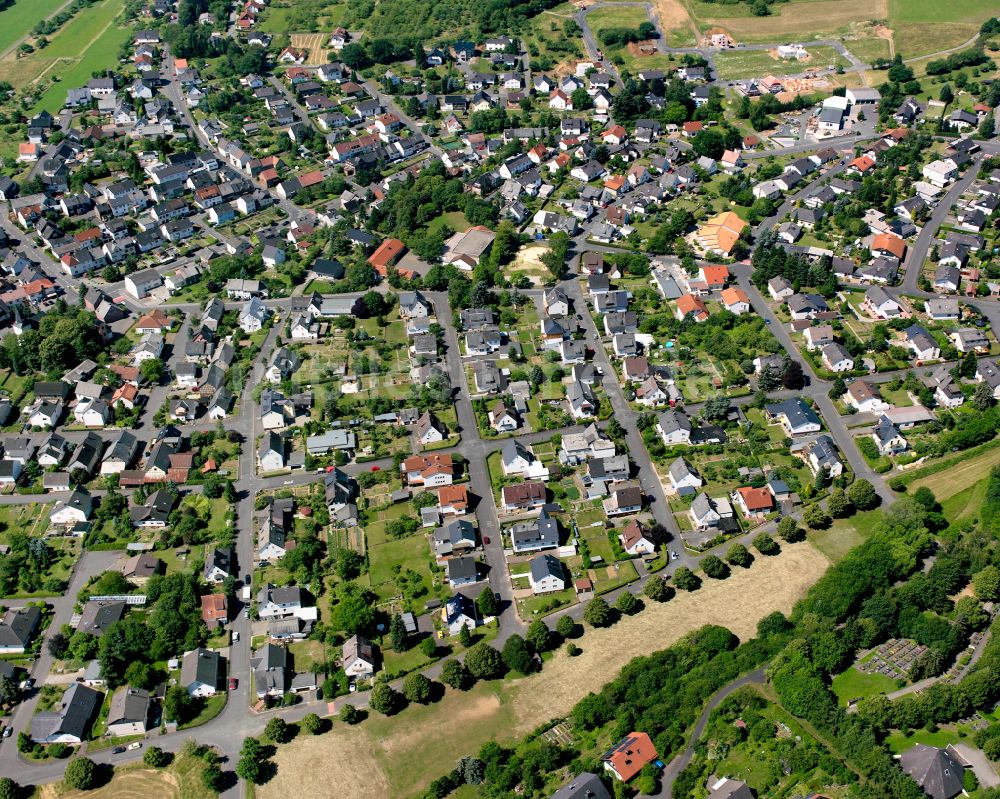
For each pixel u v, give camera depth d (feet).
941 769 442.50
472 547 594.24
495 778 463.01
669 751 475.31
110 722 496.23
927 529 585.22
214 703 512.63
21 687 522.06
